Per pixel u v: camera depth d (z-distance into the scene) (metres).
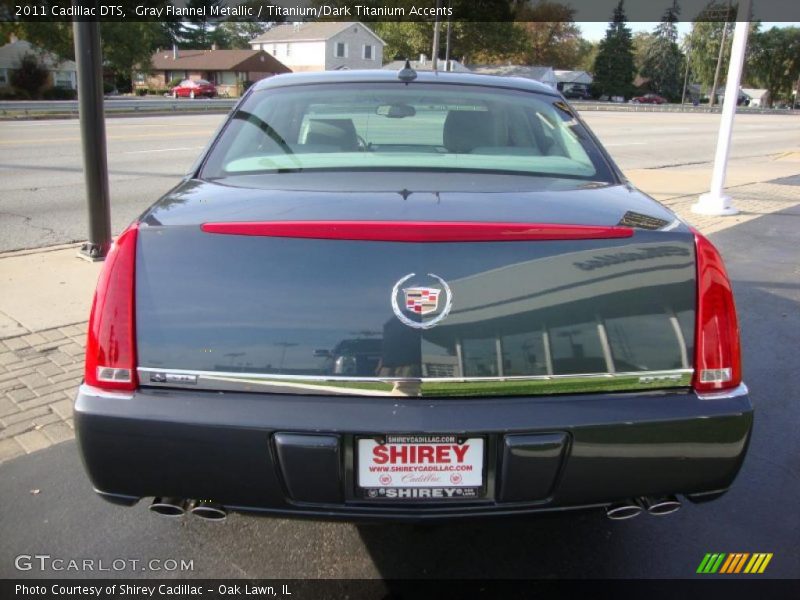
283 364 2.01
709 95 93.00
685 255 2.12
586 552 2.68
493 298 2.02
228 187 2.51
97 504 2.88
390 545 2.69
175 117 28.02
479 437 2.01
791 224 8.90
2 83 53.41
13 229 7.69
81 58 5.90
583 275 2.06
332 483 2.02
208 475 2.04
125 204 9.28
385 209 2.18
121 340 2.03
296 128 3.05
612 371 2.07
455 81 3.37
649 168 15.09
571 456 2.04
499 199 2.34
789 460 3.36
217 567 2.55
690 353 2.11
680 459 2.10
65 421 3.50
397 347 2.00
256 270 2.02
